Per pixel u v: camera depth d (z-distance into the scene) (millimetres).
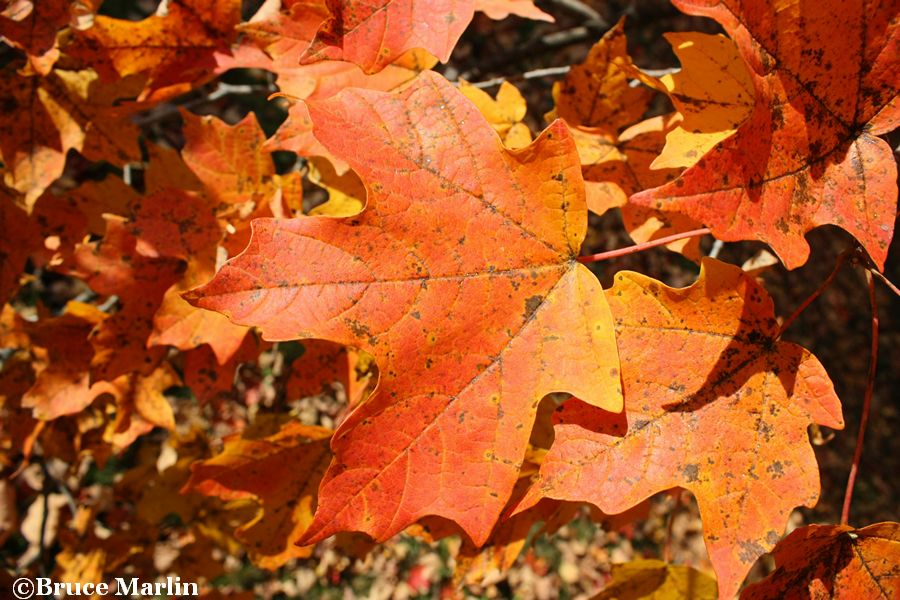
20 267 524
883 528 375
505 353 369
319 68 437
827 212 360
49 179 502
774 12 348
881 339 1599
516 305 370
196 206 479
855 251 388
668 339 375
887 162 363
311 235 364
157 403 527
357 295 365
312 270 363
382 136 370
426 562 1335
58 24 450
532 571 1343
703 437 371
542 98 1501
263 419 521
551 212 371
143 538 742
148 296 490
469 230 371
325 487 358
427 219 369
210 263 475
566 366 366
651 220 438
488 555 448
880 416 1521
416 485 363
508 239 372
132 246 488
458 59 1534
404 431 364
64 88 502
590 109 469
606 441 370
